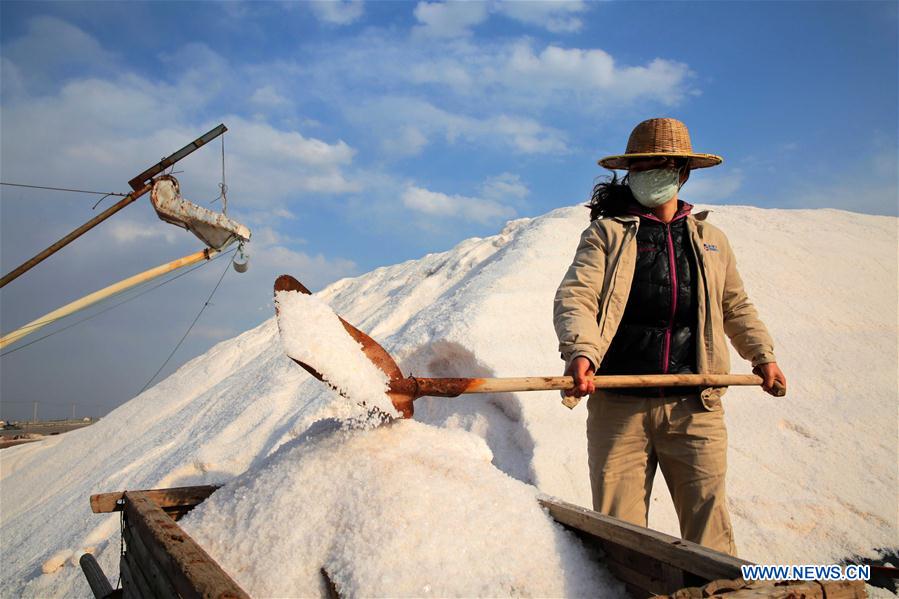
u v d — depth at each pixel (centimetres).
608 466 294
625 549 210
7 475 834
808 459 445
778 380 300
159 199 676
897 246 819
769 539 375
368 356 254
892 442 463
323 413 495
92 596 411
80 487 660
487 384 256
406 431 247
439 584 191
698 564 179
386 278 1073
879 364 561
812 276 704
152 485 508
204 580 145
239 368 883
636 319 299
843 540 375
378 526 201
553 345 523
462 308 565
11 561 527
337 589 193
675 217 308
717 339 299
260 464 252
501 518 216
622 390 295
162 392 916
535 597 198
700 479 283
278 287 242
